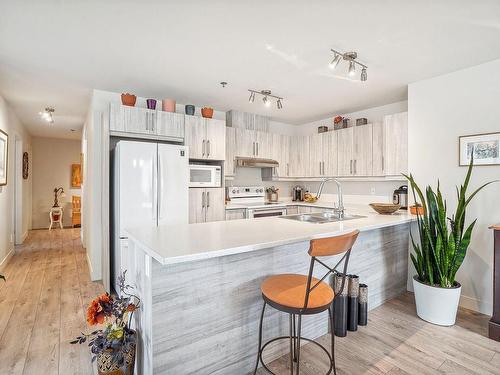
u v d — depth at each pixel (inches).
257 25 78.6
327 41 87.0
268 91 133.6
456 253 94.7
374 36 84.0
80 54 96.7
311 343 83.1
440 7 70.2
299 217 114.3
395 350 79.1
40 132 260.5
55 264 163.5
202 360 63.1
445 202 106.8
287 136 191.3
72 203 297.1
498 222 99.4
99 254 136.4
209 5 69.7
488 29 79.9
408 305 109.9
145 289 60.2
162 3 69.1
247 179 188.7
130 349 61.1
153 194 118.9
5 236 160.1
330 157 169.6
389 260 115.0
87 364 72.8
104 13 73.4
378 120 159.0
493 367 71.9
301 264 83.0
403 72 111.0
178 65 105.4
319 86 126.7
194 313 61.9
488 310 101.3
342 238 57.6
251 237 68.1
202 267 62.9
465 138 106.8
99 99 134.4
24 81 123.3
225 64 104.2
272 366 72.7
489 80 101.6
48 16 74.8
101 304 62.6
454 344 82.2
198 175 143.4
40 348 79.5
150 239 65.0
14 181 199.5
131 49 92.9
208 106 160.6
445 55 96.3
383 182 158.6
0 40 87.5
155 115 131.2
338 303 86.7
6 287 126.8
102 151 134.0
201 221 144.3
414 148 121.8
